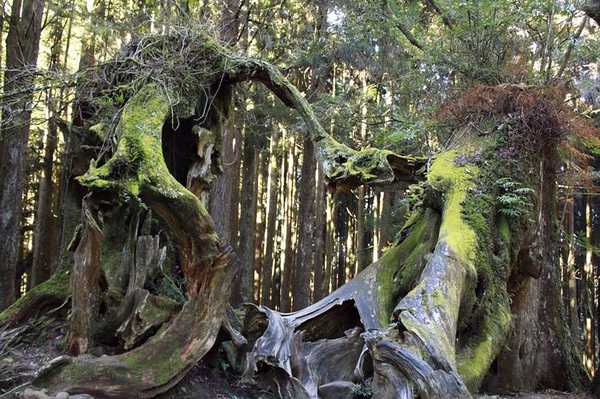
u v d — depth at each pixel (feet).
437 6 34.06
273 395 19.80
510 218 21.81
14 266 36.88
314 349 21.01
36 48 37.96
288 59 41.11
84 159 22.25
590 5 25.03
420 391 13.99
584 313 54.39
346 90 42.75
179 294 21.16
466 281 18.81
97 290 18.40
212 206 38.55
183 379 18.86
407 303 16.43
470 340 19.40
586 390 24.88
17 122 23.81
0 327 20.22
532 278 24.13
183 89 22.54
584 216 63.05
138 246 20.01
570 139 24.98
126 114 20.01
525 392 23.17
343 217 85.20
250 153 59.31
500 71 26.81
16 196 36.96
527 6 26.61
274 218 64.44
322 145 24.34
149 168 18.01
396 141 33.71
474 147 23.43
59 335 20.02
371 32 37.63
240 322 23.49
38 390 15.75
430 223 22.50
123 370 16.83
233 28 36.73
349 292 22.25
